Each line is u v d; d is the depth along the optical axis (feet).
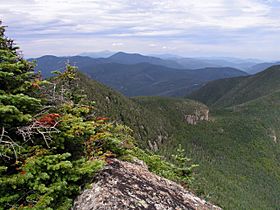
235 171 450.30
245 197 346.54
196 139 527.81
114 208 22.27
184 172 44.57
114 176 25.82
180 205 25.91
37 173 22.33
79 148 28.02
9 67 25.98
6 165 23.66
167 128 513.45
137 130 407.64
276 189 435.53
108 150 30.19
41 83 27.94
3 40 27.86
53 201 22.56
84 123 26.94
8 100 24.22
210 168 421.59
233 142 540.93
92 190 23.79
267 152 540.11
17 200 21.91
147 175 29.01
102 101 363.35
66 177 23.43
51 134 25.44
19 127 24.44
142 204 23.73
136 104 492.13
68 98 31.63
